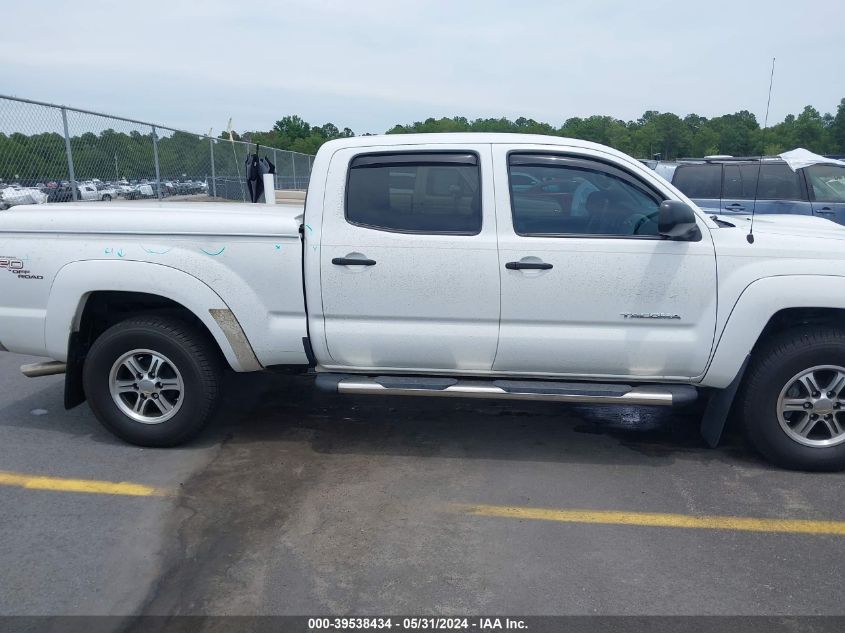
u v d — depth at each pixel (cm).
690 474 416
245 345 419
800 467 416
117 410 435
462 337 407
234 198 1594
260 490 389
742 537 346
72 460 424
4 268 422
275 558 323
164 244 412
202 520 355
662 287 394
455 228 402
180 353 420
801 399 409
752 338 393
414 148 406
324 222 406
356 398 546
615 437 472
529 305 400
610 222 403
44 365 454
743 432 425
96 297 438
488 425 493
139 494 382
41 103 811
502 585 304
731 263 391
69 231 417
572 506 375
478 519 361
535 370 415
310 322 415
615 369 409
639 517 364
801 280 387
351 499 380
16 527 346
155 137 1129
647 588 304
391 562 321
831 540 344
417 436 471
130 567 314
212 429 479
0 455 430
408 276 401
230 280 411
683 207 371
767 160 885
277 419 500
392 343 412
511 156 404
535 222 402
